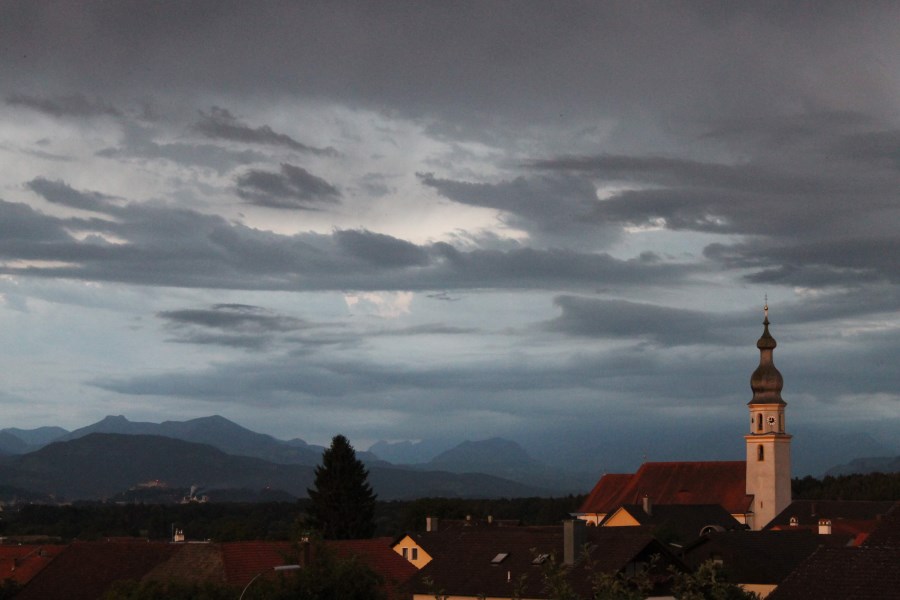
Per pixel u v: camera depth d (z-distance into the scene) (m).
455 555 96.38
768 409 198.00
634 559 84.25
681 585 49.31
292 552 80.06
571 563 85.50
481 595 50.12
